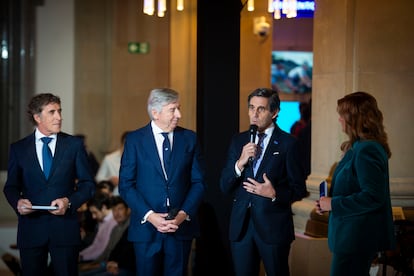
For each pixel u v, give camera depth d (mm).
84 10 10688
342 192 4105
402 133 5543
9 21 9570
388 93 5531
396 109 5535
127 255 6133
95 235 7012
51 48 9867
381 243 4039
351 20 5512
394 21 5527
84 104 10758
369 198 3938
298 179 4438
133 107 10930
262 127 4496
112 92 10852
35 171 4594
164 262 4598
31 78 9742
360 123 4094
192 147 4656
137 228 4535
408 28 5543
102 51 10805
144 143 4559
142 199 4484
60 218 4594
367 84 5516
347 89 5520
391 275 5254
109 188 7777
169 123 4527
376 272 5078
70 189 4676
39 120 4613
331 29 5676
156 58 10930
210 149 5262
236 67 5281
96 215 7086
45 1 9812
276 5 6273
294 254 5668
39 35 9789
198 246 5336
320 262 5484
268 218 4426
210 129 5262
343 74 5531
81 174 4715
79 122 10750
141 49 10867
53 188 4602
